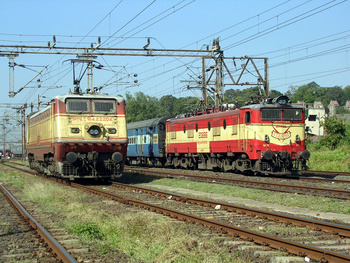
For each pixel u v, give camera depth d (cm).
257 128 2217
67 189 1870
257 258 748
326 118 3972
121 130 2047
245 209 1180
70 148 1961
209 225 1000
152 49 3155
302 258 730
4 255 779
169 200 1478
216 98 3316
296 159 2245
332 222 1055
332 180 1998
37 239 901
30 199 1591
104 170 2072
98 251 813
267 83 3447
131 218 1042
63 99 1995
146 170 3094
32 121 2909
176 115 3472
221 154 2641
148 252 806
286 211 1233
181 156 3231
